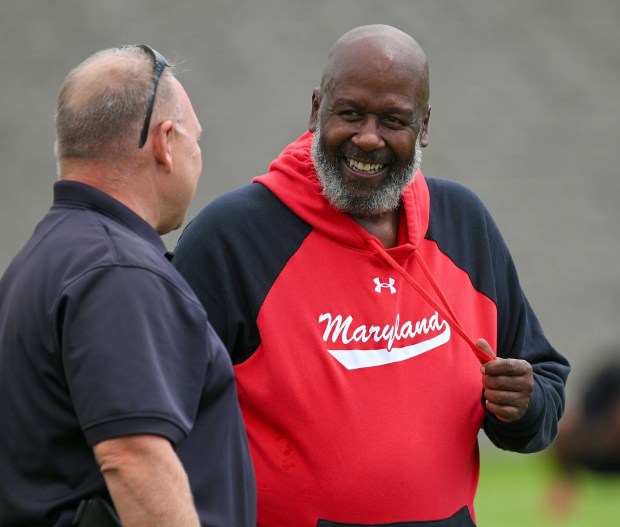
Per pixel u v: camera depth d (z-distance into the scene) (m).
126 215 8.82
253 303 10.89
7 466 8.57
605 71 39.06
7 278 9.02
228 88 37.50
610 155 38.97
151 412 7.92
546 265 38.38
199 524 8.12
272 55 37.69
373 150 10.72
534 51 38.66
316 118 11.49
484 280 11.87
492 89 38.44
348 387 10.80
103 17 37.28
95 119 8.84
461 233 11.90
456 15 38.25
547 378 12.09
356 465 10.66
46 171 37.44
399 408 10.89
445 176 38.06
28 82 37.31
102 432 7.88
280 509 10.77
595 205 38.72
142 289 8.24
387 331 11.04
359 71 10.70
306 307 10.94
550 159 38.62
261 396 10.79
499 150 38.41
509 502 25.94
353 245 11.20
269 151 37.62
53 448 8.36
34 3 37.22
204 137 37.38
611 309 38.56
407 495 10.75
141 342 8.07
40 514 8.34
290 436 10.74
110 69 8.97
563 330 38.22
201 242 11.09
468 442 11.33
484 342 11.09
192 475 8.61
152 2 37.34
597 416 27.45
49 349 8.29
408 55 10.87
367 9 37.97
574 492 26.53
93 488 8.29
